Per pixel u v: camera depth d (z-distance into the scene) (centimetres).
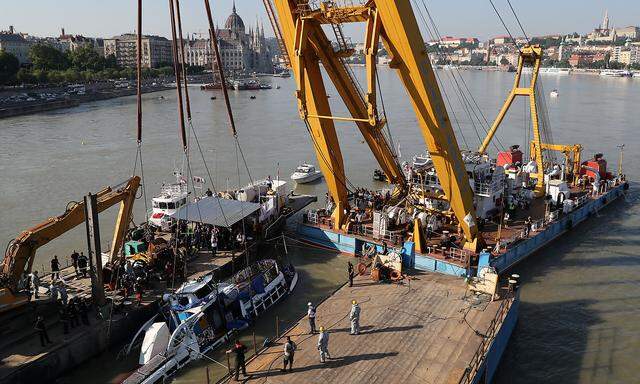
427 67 3372
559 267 4375
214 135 11275
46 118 13862
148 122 13300
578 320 3525
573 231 5269
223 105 17638
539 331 3384
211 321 3138
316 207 6288
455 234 4406
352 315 2773
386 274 3547
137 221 5609
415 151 9594
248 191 5062
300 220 5203
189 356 2942
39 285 3259
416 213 4491
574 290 3966
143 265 3509
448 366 2498
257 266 3778
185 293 3147
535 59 5466
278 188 5600
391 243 4266
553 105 16662
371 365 2517
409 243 3838
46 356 2706
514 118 13688
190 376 2841
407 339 2741
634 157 8850
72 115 14550
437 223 4550
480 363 2525
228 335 3180
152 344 2883
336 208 4672
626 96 19838
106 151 9375
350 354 2619
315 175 7669
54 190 6800
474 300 3139
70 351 2833
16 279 2977
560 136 10825
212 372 2870
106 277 3438
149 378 2711
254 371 2505
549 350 3166
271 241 4672
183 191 5203
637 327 3431
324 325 2923
